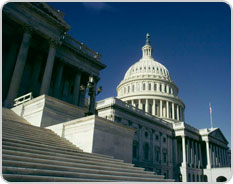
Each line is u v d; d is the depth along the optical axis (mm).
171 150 71625
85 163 12867
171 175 67562
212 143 85750
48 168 10117
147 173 16234
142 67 109000
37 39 34094
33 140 13688
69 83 41781
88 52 42812
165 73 109375
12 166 8938
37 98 22141
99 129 17438
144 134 61938
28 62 35094
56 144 15227
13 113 23188
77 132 17984
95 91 41906
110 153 17953
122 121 54969
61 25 33312
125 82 105375
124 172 13820
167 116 90812
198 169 75938
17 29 30031
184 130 73812
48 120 20984
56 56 36250
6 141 11023
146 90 97062
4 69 30250
